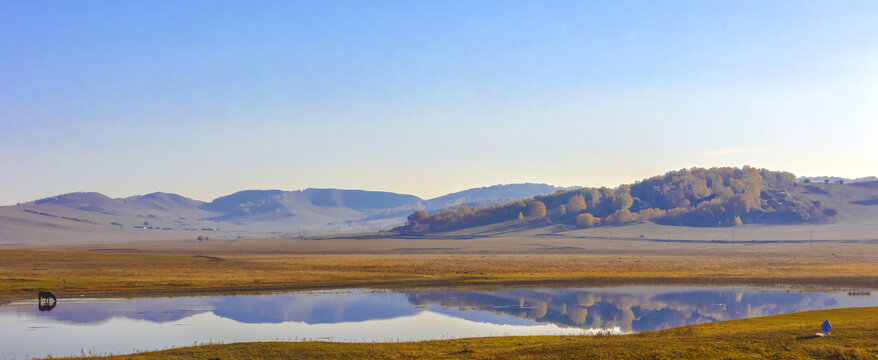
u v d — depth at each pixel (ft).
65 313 178.91
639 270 334.03
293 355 102.32
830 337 95.25
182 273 304.91
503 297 220.43
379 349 108.27
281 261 436.76
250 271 322.34
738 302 209.77
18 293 217.97
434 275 296.51
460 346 113.09
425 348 110.73
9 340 139.13
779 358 83.30
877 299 215.10
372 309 191.52
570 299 215.92
